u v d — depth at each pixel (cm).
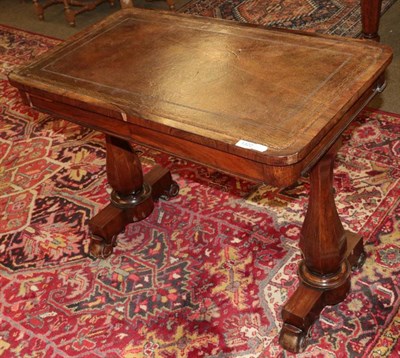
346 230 243
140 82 202
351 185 281
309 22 429
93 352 226
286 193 284
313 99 178
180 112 182
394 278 235
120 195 270
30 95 220
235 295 239
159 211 286
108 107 191
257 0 475
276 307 232
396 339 212
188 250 263
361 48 199
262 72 196
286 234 262
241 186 292
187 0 498
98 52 226
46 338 234
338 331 219
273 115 174
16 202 308
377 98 336
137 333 231
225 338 224
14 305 250
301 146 160
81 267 264
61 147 343
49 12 514
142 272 257
